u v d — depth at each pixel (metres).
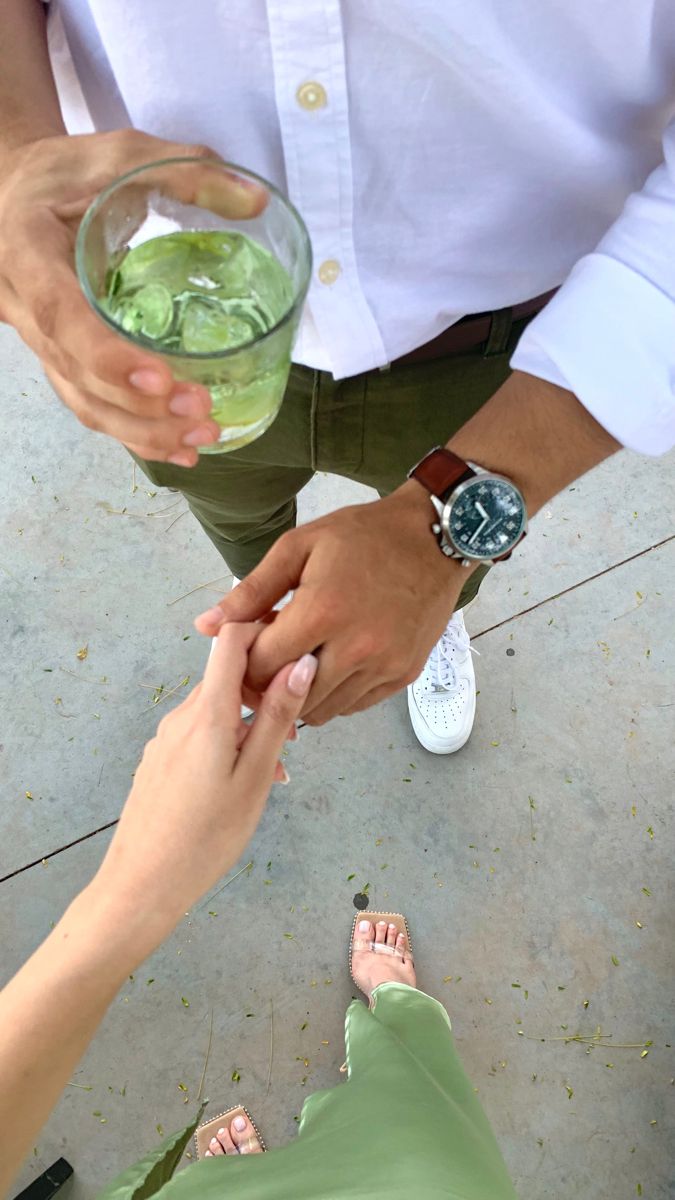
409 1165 0.66
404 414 0.68
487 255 0.56
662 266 0.46
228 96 0.47
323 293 0.55
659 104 0.51
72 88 0.56
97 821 1.19
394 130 0.48
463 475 0.51
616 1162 1.03
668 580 1.29
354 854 1.16
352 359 0.59
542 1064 1.07
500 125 0.48
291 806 1.18
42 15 0.51
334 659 0.50
